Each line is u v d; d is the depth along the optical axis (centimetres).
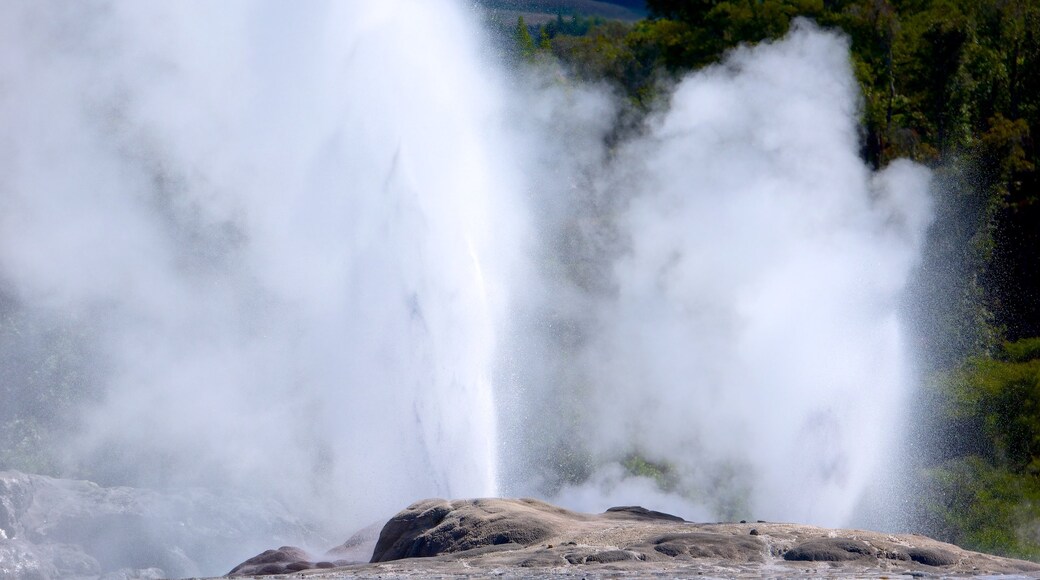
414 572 4669
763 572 4475
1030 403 10706
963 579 4428
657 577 4294
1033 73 15962
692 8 18250
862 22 15875
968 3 16738
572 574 4438
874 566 4734
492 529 5284
